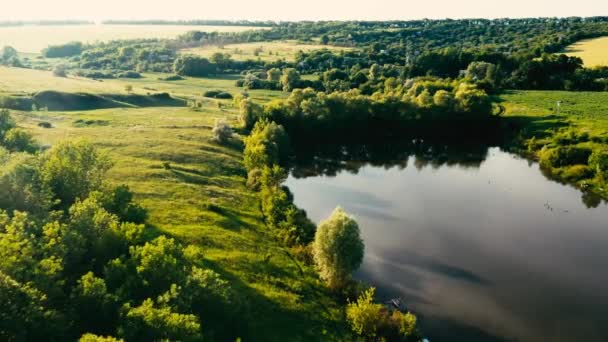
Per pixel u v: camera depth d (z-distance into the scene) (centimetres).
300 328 4475
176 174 8075
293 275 5403
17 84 14412
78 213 4256
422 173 10450
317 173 10381
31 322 2964
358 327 4559
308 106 12762
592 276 6041
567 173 9812
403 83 17900
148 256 3691
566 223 7669
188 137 10612
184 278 3731
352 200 8656
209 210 6744
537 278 5978
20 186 4600
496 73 18088
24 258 3356
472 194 9056
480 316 5184
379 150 12425
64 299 3438
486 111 13800
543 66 18038
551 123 12594
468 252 6625
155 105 14838
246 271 5222
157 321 3103
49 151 5822
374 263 6266
